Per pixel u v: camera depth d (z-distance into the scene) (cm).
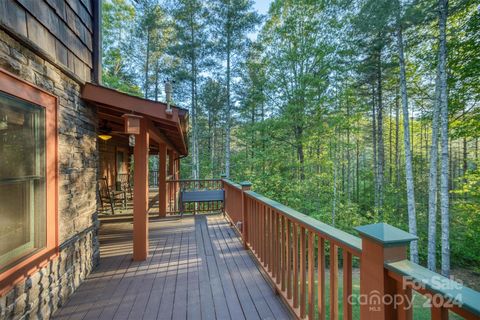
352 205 1081
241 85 1277
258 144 1255
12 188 164
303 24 1088
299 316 184
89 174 295
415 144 1467
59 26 228
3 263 153
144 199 323
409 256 899
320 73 1058
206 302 221
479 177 848
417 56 866
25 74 177
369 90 1122
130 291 243
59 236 221
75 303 223
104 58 1392
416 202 1197
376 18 790
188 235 432
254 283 256
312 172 1131
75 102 262
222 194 582
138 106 297
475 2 670
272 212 245
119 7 1402
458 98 780
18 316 163
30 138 182
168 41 1377
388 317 97
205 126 1831
